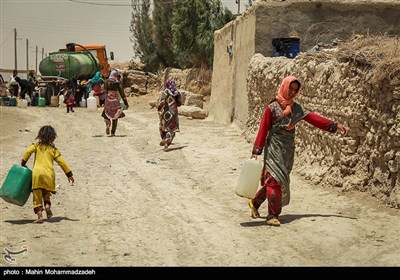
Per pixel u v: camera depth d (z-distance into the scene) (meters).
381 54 9.26
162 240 7.78
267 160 8.20
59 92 33.75
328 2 17.23
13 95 33.00
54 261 6.93
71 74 33.78
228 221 8.59
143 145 16.89
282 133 8.13
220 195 10.48
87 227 8.55
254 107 16.20
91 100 29.95
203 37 33.38
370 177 9.31
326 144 10.57
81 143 17.70
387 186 8.75
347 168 9.76
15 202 8.82
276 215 8.20
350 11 17.36
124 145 17.03
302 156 11.76
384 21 17.47
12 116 24.50
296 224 8.11
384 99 8.75
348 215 8.45
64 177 12.53
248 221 8.52
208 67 34.53
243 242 7.46
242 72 19.11
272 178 8.13
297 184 10.59
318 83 11.12
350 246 7.09
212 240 7.64
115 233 8.19
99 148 16.61
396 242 7.11
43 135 8.97
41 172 8.80
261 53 17.30
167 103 15.65
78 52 35.19
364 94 9.31
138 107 33.91
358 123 9.47
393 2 17.36
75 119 25.30
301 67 12.18
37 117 25.67
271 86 14.33
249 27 18.11
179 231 8.19
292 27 17.31
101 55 38.22
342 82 9.95
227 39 21.61
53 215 9.37
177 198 10.36
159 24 43.69
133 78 40.22
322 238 7.41
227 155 14.39
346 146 9.77
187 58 38.84
